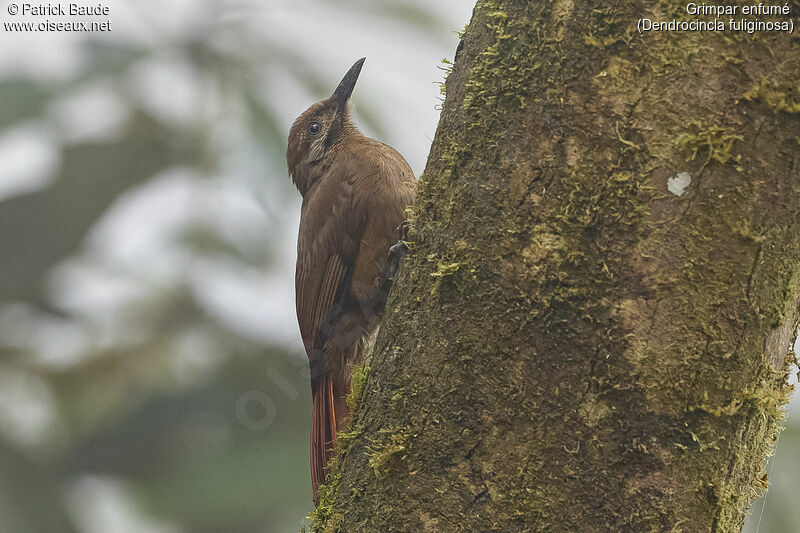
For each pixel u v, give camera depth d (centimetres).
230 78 990
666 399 480
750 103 472
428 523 517
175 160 1037
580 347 489
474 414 511
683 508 481
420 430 526
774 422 520
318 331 882
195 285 1075
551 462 493
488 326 509
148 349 1066
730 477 488
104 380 1055
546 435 494
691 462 481
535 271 498
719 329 480
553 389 493
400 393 536
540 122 504
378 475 539
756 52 471
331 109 991
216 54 995
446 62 610
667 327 480
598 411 486
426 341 531
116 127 1037
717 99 474
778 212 480
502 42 523
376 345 569
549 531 490
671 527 480
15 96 969
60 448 1052
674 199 479
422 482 522
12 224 1031
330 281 884
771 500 877
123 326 1077
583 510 487
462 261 520
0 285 1039
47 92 976
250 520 1035
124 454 1063
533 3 514
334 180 891
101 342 1070
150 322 1075
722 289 479
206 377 1062
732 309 480
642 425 482
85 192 1033
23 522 1001
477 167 524
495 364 506
